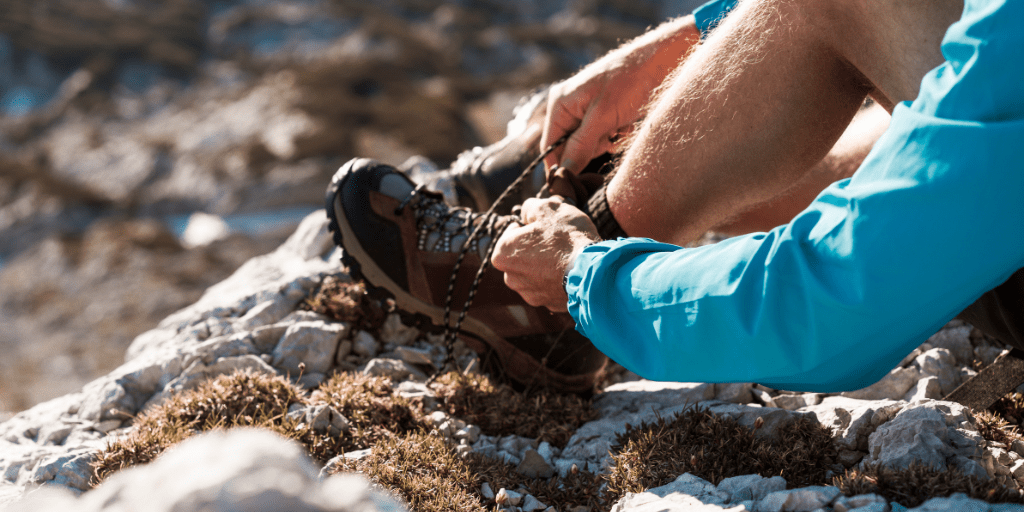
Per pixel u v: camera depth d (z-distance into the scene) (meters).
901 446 1.58
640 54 2.17
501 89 53.78
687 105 1.77
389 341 2.80
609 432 2.08
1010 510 1.26
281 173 36.91
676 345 1.32
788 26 1.61
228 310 2.95
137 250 28.69
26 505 0.92
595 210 2.00
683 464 1.72
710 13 2.12
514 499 1.82
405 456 1.89
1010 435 1.73
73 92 53.94
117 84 57.12
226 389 2.19
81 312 24.94
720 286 1.25
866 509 1.33
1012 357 1.80
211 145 41.41
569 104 2.23
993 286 1.21
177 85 57.12
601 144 2.31
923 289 1.09
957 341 2.32
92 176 40.91
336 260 3.29
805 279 1.15
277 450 0.85
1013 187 1.03
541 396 2.27
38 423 2.37
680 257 1.36
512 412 2.22
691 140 1.78
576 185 2.12
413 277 2.27
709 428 1.83
